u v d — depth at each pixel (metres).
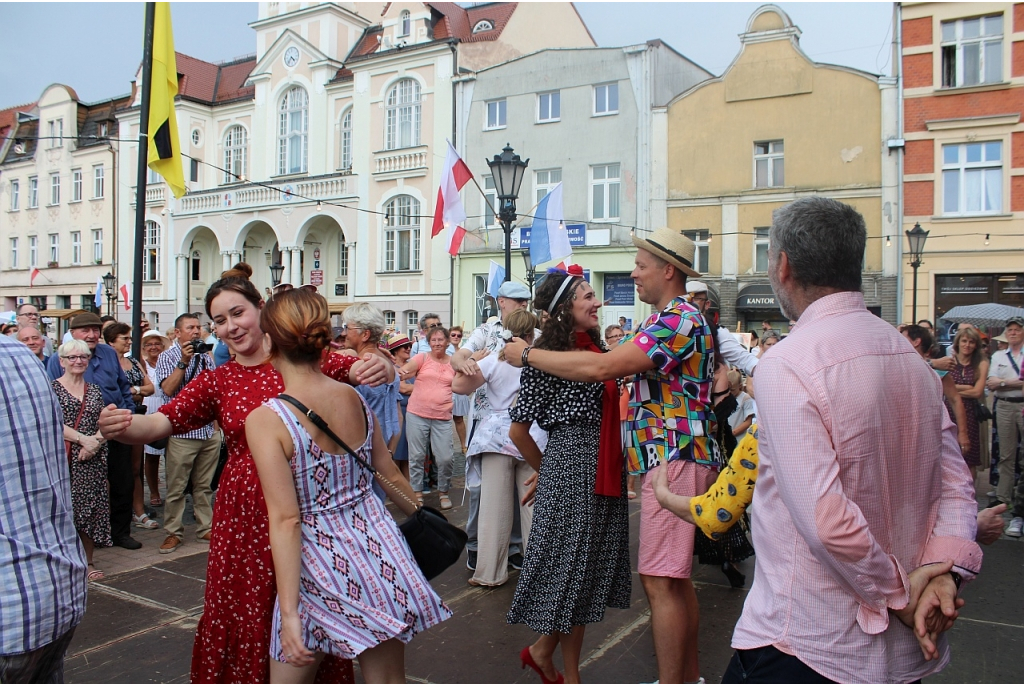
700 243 20.56
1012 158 17.50
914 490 1.78
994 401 7.35
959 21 17.94
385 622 2.27
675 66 22.30
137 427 2.58
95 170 33.78
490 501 4.79
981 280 17.84
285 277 27.41
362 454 2.45
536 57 22.70
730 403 3.67
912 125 18.27
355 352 4.77
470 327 23.81
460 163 10.70
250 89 30.92
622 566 3.21
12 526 1.90
